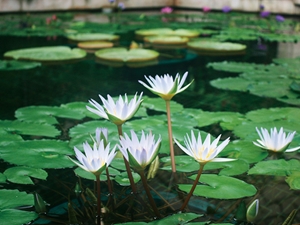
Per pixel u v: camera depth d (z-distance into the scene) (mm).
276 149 3584
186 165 3535
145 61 6137
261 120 4410
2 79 5387
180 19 9734
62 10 9930
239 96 5070
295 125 4332
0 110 4641
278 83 5230
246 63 5934
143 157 2486
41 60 6098
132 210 2908
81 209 2934
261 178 3436
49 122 4312
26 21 8609
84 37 7324
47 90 5098
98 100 4875
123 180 3258
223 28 8609
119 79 5445
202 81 5457
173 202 3014
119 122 2822
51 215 2836
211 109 4773
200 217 2822
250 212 2713
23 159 3490
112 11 10523
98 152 2602
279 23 9273
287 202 3068
